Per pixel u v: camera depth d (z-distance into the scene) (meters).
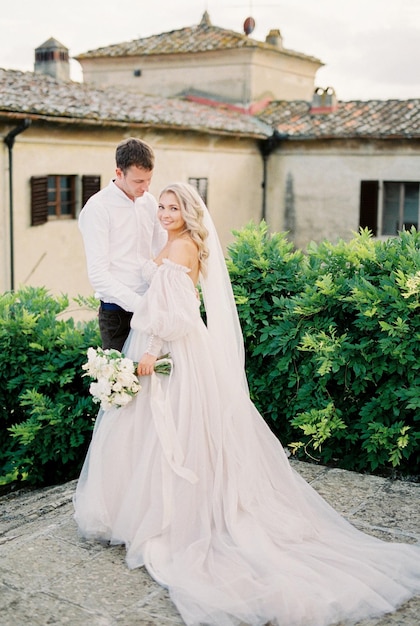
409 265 4.88
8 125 12.92
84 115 13.72
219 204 18.42
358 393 4.91
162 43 22.61
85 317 15.09
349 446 5.07
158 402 3.69
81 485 3.96
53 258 14.24
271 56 21.55
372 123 18.53
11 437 5.96
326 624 3.03
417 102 19.48
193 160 17.34
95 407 5.51
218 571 3.30
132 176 3.85
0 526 4.51
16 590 3.28
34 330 5.75
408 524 4.02
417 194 18.38
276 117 20.16
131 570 3.46
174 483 3.60
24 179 13.38
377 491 4.49
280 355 5.19
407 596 3.23
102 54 23.12
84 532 3.76
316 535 3.68
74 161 14.38
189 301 3.69
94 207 3.94
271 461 3.95
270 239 5.53
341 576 3.26
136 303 3.86
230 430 3.75
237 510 3.64
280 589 3.10
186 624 3.00
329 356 4.79
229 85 21.25
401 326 4.59
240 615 3.03
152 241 4.18
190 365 3.76
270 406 5.25
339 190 19.03
